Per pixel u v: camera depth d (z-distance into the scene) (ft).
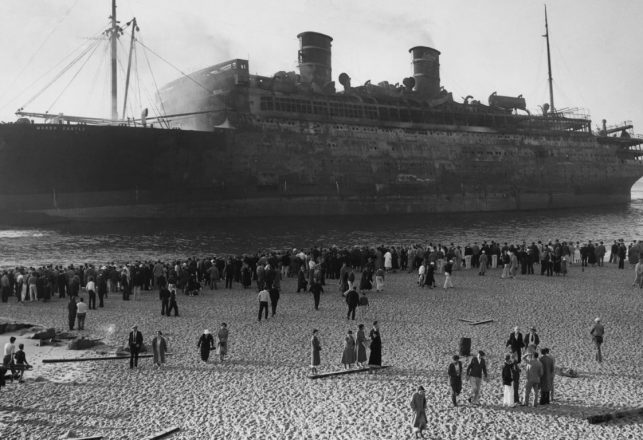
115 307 96.12
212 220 224.94
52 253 159.74
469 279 123.95
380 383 57.31
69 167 201.46
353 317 85.87
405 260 140.26
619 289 110.93
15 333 80.18
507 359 51.01
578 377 58.39
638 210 322.55
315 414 49.44
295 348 70.33
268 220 233.14
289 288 114.52
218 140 220.84
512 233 220.64
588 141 332.19
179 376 60.39
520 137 306.76
